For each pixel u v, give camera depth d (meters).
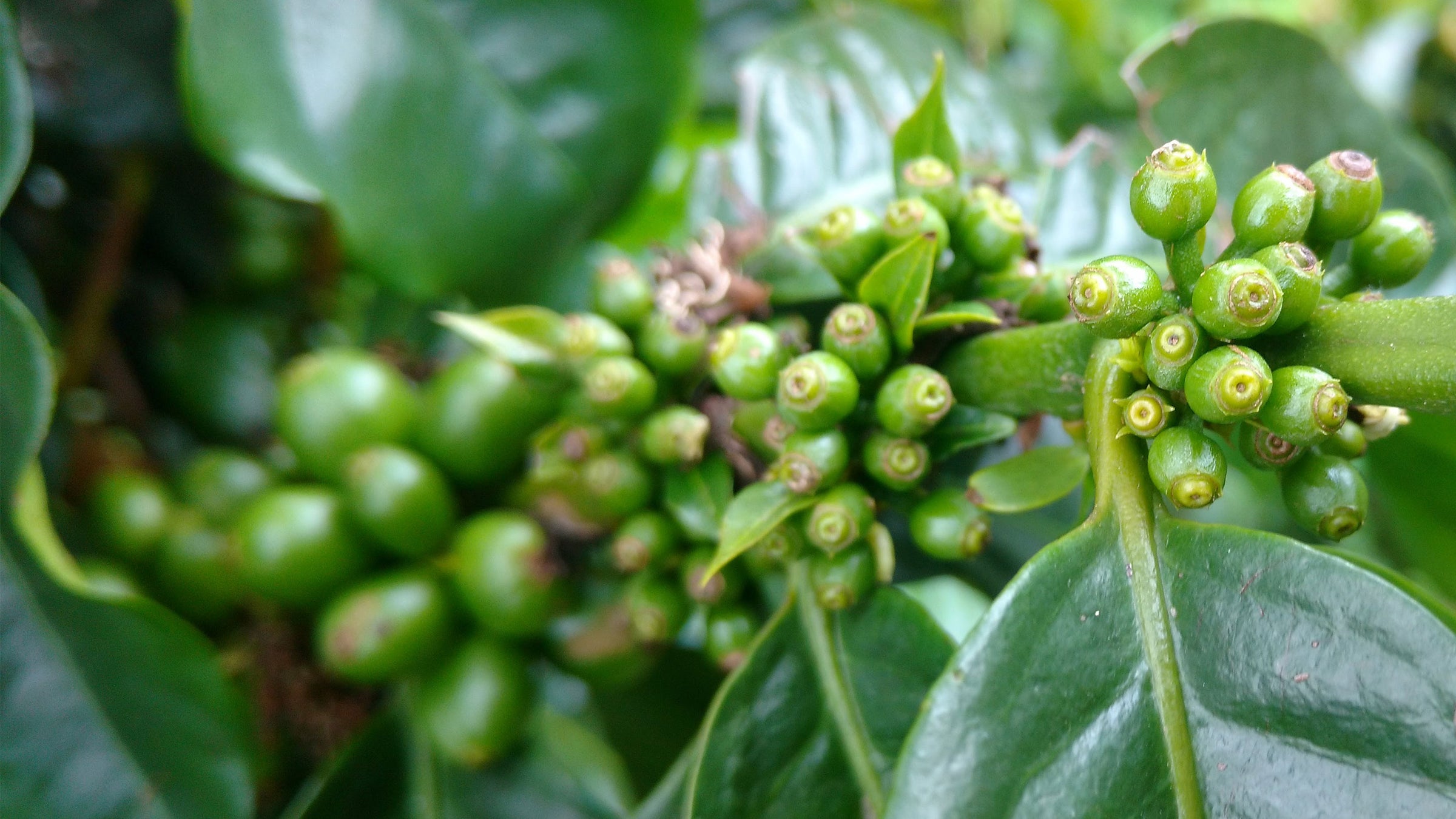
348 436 0.18
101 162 0.21
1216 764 0.14
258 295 0.23
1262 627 0.14
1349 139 0.19
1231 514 0.25
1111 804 0.14
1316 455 0.15
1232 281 0.14
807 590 0.16
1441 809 0.14
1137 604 0.15
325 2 0.19
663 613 0.17
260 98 0.18
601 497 0.17
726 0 0.28
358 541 0.18
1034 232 0.17
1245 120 0.19
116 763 0.17
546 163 0.20
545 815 0.19
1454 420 0.18
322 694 0.19
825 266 0.16
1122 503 0.15
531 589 0.18
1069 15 0.34
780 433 0.16
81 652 0.17
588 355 0.17
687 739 0.20
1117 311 0.14
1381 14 0.36
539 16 0.20
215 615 0.19
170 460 0.22
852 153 0.20
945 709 0.14
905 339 0.16
